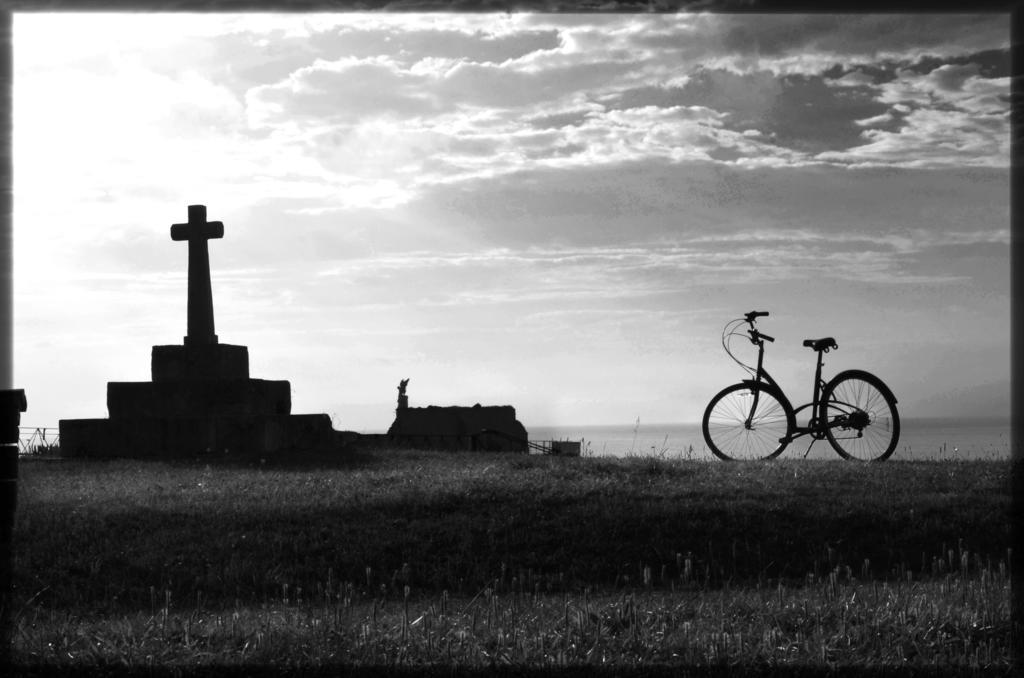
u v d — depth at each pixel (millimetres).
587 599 8172
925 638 6906
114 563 10359
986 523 11148
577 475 14125
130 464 17469
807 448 15586
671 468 14500
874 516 11516
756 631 7199
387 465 17062
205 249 21141
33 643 7176
